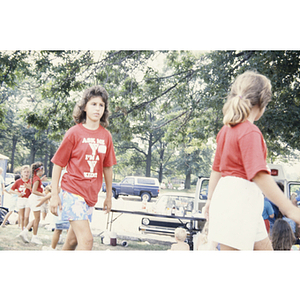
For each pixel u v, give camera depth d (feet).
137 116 18.97
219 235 4.20
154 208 17.47
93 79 18.84
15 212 16.69
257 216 4.12
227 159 4.28
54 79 18.65
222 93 18.12
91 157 7.08
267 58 17.42
